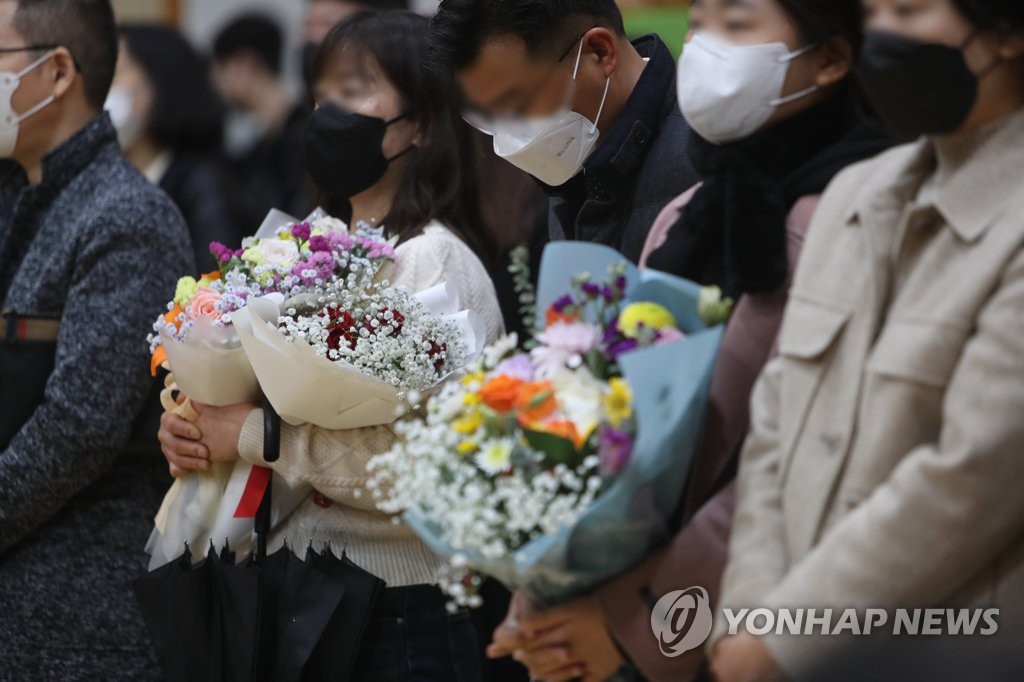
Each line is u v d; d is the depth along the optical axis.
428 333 7.71
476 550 5.93
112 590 9.45
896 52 5.51
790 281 6.30
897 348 5.47
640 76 8.06
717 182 6.49
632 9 13.77
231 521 8.30
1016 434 5.09
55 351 9.54
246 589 7.80
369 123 8.51
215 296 7.99
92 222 9.52
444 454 5.98
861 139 6.48
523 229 9.45
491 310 8.38
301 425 7.95
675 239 6.69
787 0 6.37
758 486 6.01
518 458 5.82
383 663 8.00
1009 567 5.37
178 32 13.50
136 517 9.62
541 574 6.06
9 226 9.95
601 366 6.15
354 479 7.87
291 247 8.12
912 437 5.46
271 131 16.48
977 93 5.47
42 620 9.33
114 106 13.08
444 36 7.66
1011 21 5.40
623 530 5.96
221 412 8.24
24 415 9.46
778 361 6.08
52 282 9.53
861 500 5.54
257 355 7.59
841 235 5.94
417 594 8.08
